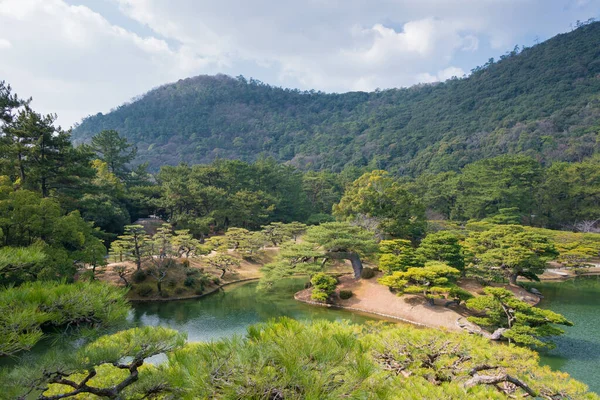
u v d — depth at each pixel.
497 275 43.34
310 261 44.53
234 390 4.86
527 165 85.81
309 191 106.44
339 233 42.59
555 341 28.81
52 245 30.77
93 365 7.07
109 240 59.12
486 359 12.62
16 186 39.19
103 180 65.75
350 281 43.75
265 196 80.75
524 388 11.25
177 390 7.09
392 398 6.22
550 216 84.12
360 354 5.76
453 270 34.22
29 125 38.59
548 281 51.22
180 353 6.53
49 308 6.90
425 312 34.25
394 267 38.72
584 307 38.59
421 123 193.88
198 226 64.62
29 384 6.47
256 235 61.09
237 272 54.06
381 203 59.88
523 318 25.56
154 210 76.81
